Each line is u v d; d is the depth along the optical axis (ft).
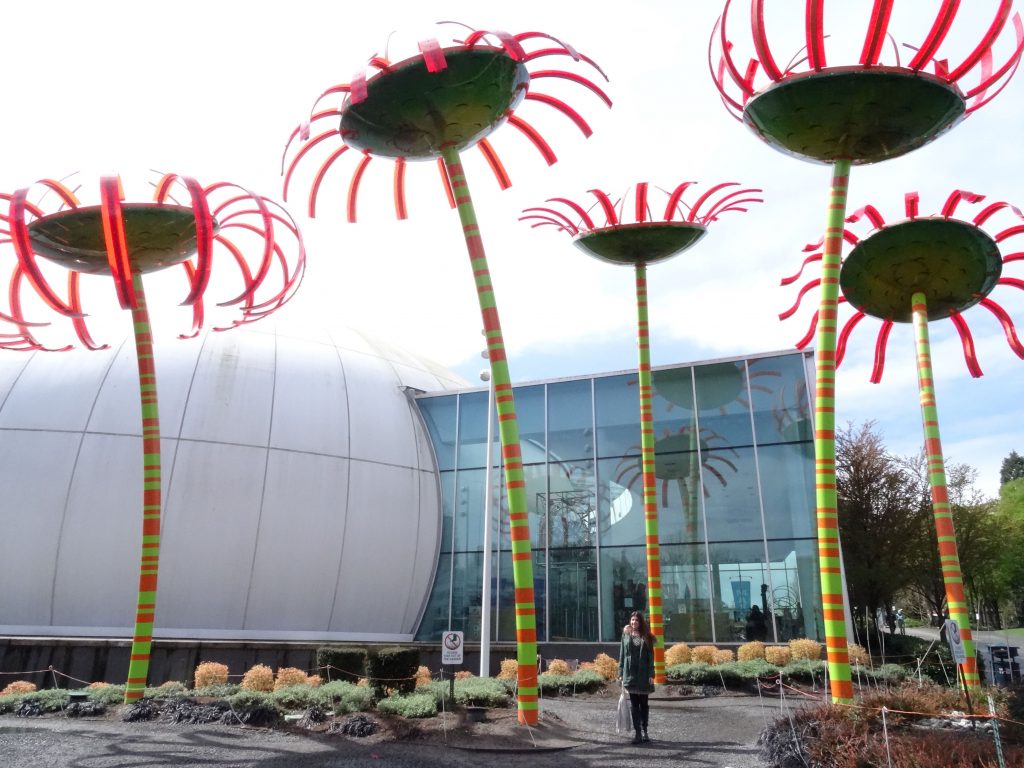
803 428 80.48
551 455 91.15
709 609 78.84
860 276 56.70
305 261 54.80
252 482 80.53
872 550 120.98
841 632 37.60
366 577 85.87
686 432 85.05
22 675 64.64
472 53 39.19
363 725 39.27
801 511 78.23
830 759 29.86
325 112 42.86
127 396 80.43
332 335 101.86
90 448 76.84
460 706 44.14
